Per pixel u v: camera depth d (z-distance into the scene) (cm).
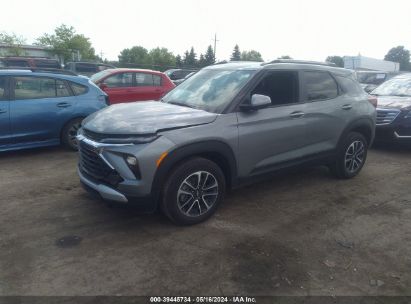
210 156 393
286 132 445
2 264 307
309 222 405
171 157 346
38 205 429
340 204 460
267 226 391
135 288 281
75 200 446
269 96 436
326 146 507
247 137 405
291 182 538
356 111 536
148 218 400
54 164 600
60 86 662
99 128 361
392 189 521
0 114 584
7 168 572
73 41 5100
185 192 370
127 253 329
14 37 4675
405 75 905
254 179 432
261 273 305
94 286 282
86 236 358
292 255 335
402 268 322
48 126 641
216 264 315
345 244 359
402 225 406
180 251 335
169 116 372
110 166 343
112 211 416
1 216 398
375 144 820
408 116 706
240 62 491
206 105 413
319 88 496
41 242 344
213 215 414
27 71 630
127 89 976
